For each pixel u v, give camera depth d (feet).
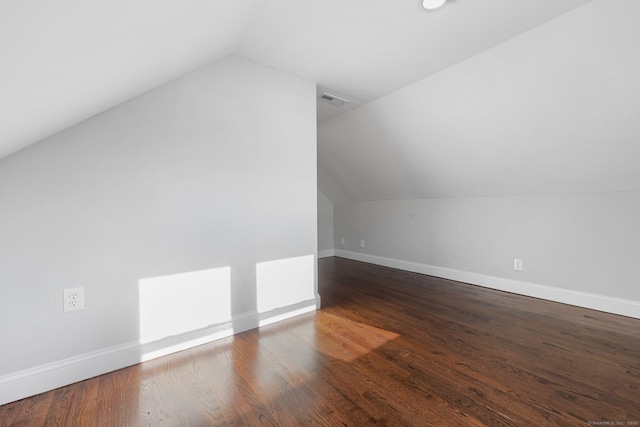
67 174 4.68
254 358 5.41
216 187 6.25
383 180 13.06
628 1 4.77
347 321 7.18
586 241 8.11
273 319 7.14
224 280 6.37
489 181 9.80
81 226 4.81
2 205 4.22
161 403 4.17
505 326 6.79
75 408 4.08
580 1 4.98
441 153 9.96
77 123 4.75
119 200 5.14
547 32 5.64
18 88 2.49
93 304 4.91
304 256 7.75
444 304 8.46
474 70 6.98
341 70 7.29
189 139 5.90
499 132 8.09
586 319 7.20
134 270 5.29
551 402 4.07
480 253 10.59
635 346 5.71
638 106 5.85
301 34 5.75
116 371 5.03
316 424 3.72
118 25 2.65
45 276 4.53
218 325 6.26
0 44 1.82
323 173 15.17
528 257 9.32
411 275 12.30
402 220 13.48
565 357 5.31
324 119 11.12
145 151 5.40
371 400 4.17
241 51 6.36
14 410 4.04
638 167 6.86
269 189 7.08
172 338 5.68
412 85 8.13
